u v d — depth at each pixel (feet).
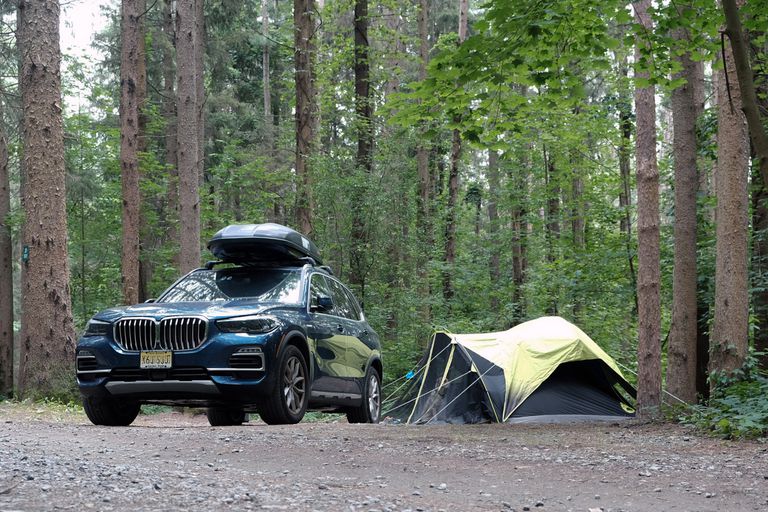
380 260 62.59
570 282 68.23
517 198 86.02
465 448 21.59
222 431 24.12
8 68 79.30
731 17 22.35
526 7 25.73
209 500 12.24
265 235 30.60
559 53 29.22
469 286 90.94
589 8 27.22
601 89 84.28
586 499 14.28
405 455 19.77
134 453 18.61
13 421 28.71
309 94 58.90
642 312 36.24
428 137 31.22
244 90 136.05
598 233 68.44
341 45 82.79
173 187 80.38
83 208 82.28
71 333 44.34
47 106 44.21
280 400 26.40
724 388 33.06
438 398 45.14
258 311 26.61
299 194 58.54
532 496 14.47
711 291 45.62
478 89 29.55
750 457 20.67
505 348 45.62
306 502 12.58
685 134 41.50
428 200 78.43
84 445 19.92
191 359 25.57
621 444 24.06
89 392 26.43
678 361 41.01
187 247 54.13
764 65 37.55
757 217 45.03
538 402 43.73
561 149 73.05
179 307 26.86
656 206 36.22
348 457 19.11
